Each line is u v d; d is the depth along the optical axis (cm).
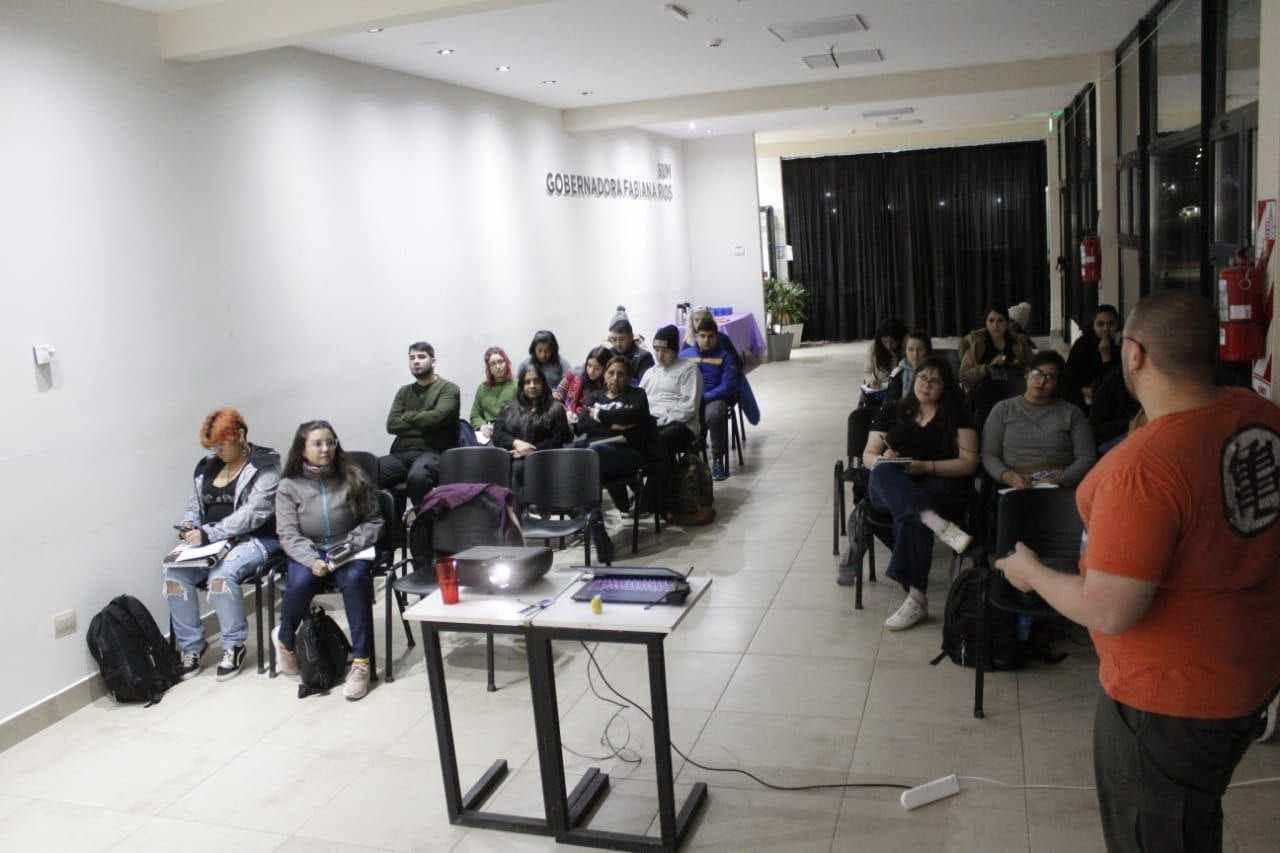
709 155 1376
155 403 491
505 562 324
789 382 1237
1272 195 358
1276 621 177
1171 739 180
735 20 646
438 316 754
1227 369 421
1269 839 279
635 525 586
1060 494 380
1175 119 675
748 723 371
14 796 363
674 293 1329
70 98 447
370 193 673
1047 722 354
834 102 960
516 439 620
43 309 432
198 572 466
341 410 641
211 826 334
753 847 296
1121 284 917
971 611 398
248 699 433
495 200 845
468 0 464
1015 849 285
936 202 1648
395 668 452
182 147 512
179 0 476
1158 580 173
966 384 696
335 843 318
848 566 505
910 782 323
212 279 532
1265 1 357
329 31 487
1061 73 934
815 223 1684
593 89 867
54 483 435
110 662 434
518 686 422
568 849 305
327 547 454
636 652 446
